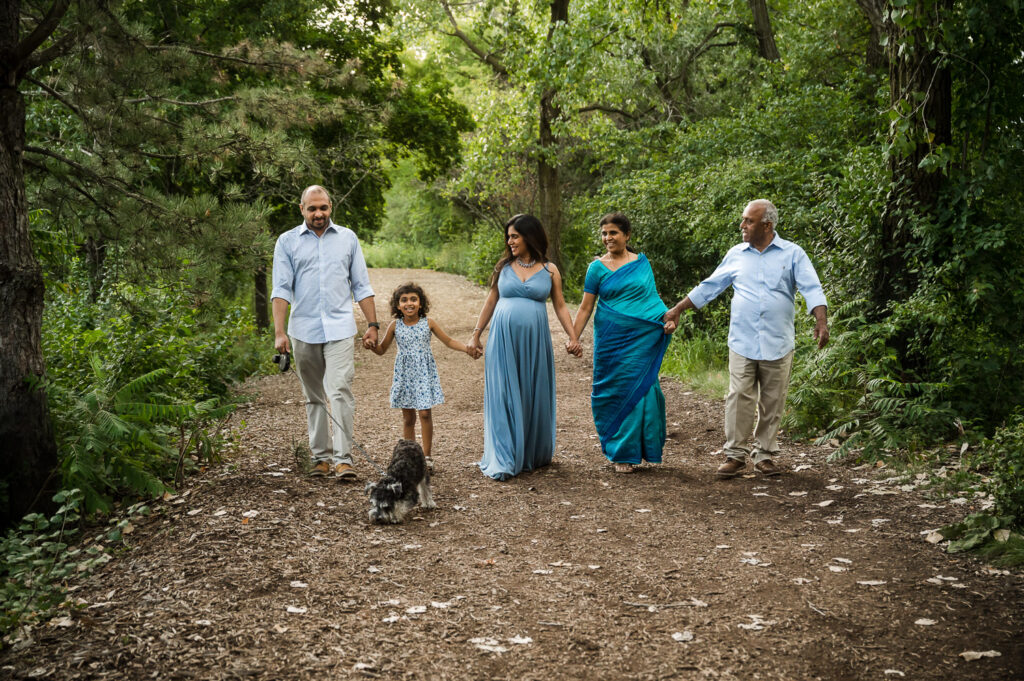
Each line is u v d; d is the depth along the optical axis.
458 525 4.47
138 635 3.06
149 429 5.14
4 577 3.84
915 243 6.46
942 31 6.00
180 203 7.00
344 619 3.22
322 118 8.89
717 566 3.82
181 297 7.68
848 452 5.70
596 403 5.74
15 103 4.68
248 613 3.24
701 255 11.69
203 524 4.29
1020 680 2.74
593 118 19.19
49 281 7.36
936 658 2.91
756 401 5.43
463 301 18.77
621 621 3.24
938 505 4.57
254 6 13.29
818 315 5.16
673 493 5.09
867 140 10.33
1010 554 3.74
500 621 3.23
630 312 5.59
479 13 21.14
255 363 10.92
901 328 6.20
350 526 4.38
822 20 14.70
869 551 3.97
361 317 17.50
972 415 5.90
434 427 7.43
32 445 4.54
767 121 11.49
